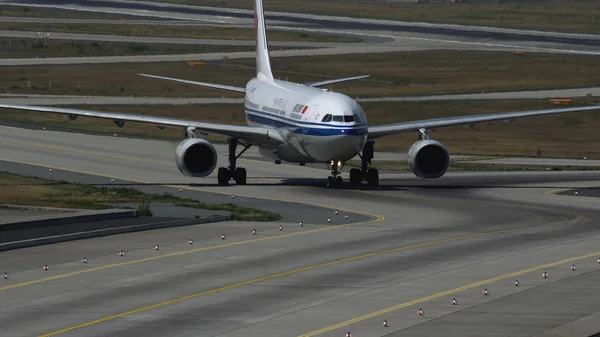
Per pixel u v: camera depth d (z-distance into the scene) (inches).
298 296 5305.1
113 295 5339.6
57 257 6412.4
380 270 6008.9
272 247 6820.9
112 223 7701.8
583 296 5226.4
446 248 6791.3
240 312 4950.8
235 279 5753.0
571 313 4840.1
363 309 4977.9
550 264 6166.3
